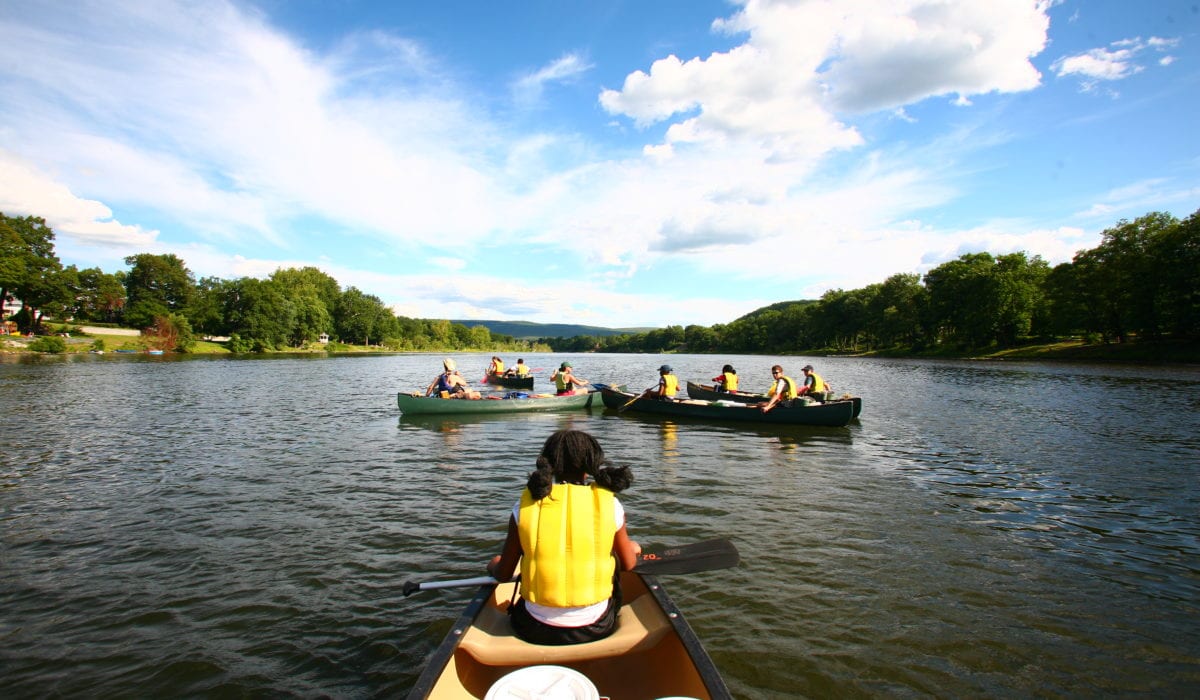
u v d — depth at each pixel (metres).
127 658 3.96
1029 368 39.47
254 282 78.75
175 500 7.60
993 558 5.66
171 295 82.00
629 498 7.63
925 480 8.66
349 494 7.88
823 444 11.66
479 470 9.30
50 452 10.63
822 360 69.12
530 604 3.13
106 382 25.62
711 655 3.93
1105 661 3.92
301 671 3.80
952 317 65.12
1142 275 44.38
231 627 4.37
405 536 6.24
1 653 4.03
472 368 48.56
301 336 86.25
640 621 3.36
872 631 4.27
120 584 5.11
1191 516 6.98
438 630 4.32
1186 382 26.41
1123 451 10.89
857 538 6.17
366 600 4.80
